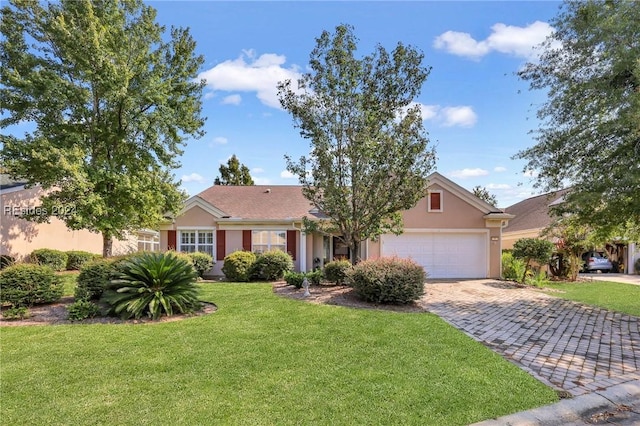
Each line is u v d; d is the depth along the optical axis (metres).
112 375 5.21
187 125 16.62
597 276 22.72
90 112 15.25
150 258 9.35
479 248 17.56
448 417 4.09
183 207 17.80
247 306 9.78
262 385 4.86
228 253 18.31
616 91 10.09
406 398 4.52
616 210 10.77
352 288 11.53
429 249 17.41
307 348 6.36
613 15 9.95
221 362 5.69
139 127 15.77
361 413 4.14
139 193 15.26
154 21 16.27
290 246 18.45
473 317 9.27
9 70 13.71
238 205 20.00
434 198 17.50
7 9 14.62
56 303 10.28
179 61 16.67
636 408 4.55
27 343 6.70
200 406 4.29
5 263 15.15
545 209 26.58
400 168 11.40
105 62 14.27
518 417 4.14
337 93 11.62
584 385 5.13
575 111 11.12
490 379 5.16
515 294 13.34
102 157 16.00
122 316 8.45
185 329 7.57
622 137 10.64
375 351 6.23
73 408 4.25
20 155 13.97
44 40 15.15
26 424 3.92
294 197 21.09
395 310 9.52
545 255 16.39
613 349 6.95
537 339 7.49
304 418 4.02
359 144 11.34
